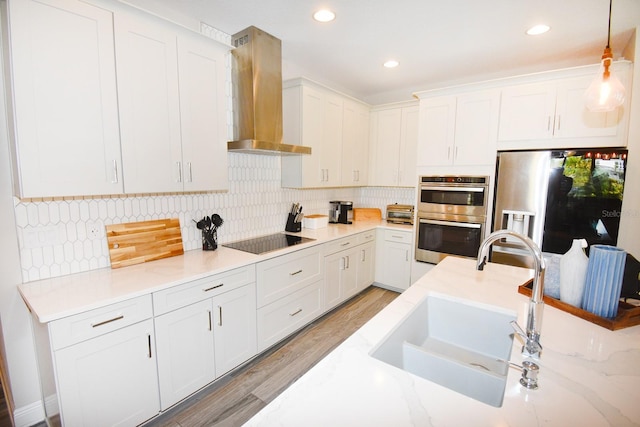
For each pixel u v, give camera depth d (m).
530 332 0.98
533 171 2.70
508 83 2.85
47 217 1.71
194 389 1.89
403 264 3.67
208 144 2.13
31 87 1.39
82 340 1.41
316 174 3.21
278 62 2.59
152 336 1.66
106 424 1.52
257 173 2.94
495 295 1.50
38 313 1.31
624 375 0.89
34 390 1.75
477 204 3.07
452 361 1.12
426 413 0.74
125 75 1.69
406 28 2.40
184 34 1.94
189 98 2.00
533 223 2.73
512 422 0.71
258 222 3.00
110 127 1.65
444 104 3.20
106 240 1.94
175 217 2.29
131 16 1.69
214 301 1.96
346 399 0.78
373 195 4.52
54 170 1.48
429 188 3.35
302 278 2.70
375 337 1.09
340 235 3.13
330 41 2.64
